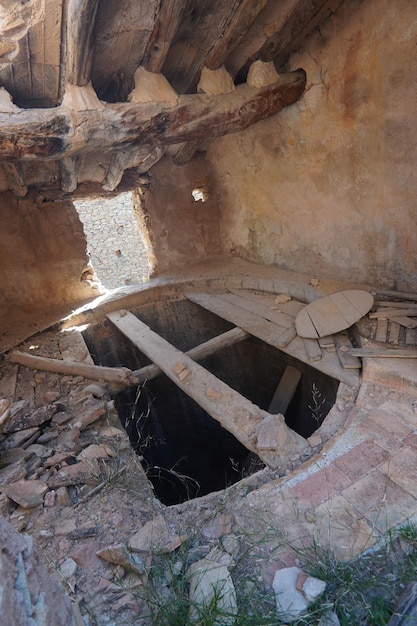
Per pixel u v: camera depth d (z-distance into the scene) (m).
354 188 4.39
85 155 4.77
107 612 1.75
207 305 5.45
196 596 1.74
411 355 3.25
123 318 5.54
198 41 3.42
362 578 1.75
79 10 2.43
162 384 5.55
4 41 2.67
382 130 3.85
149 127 3.81
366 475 2.30
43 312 5.92
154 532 2.12
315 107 4.42
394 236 4.17
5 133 3.20
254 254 6.40
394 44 3.47
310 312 4.30
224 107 4.11
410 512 2.04
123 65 3.39
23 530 2.25
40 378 4.09
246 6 3.03
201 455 6.07
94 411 3.25
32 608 1.04
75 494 2.50
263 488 2.34
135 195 6.56
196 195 7.16
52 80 3.29
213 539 2.07
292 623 1.60
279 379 5.22
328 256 5.10
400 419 2.71
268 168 5.40
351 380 3.27
